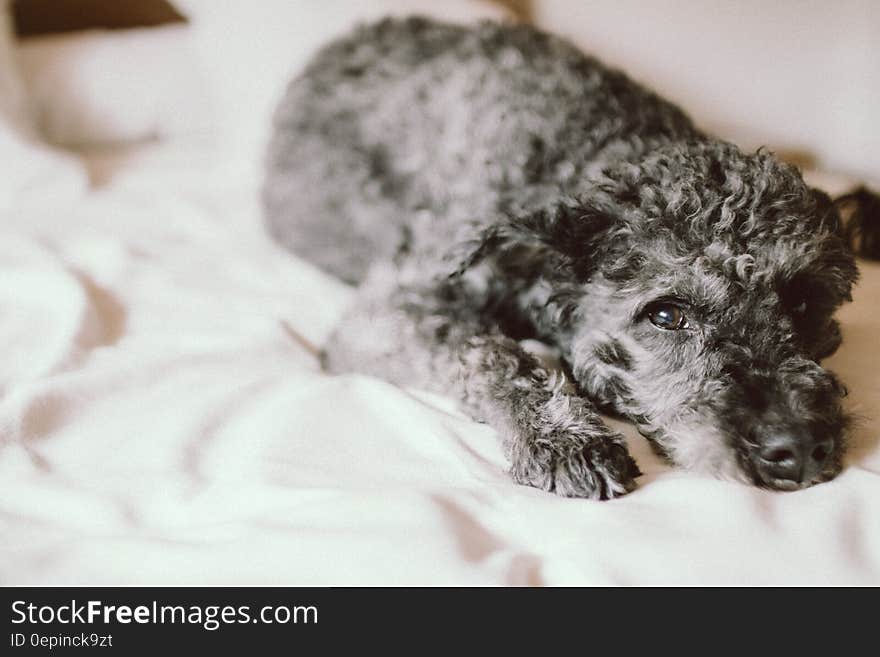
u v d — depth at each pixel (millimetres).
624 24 866
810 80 761
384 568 406
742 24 787
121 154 916
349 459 474
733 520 428
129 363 539
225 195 803
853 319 568
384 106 664
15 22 974
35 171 775
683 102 844
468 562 410
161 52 939
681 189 499
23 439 486
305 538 415
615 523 430
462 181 593
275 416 498
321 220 684
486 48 673
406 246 616
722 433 464
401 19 742
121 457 481
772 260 483
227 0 835
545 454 465
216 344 563
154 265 667
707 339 491
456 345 531
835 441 457
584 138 573
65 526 443
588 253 516
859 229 625
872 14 712
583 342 524
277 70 819
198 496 456
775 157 531
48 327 584
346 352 554
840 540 421
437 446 480
